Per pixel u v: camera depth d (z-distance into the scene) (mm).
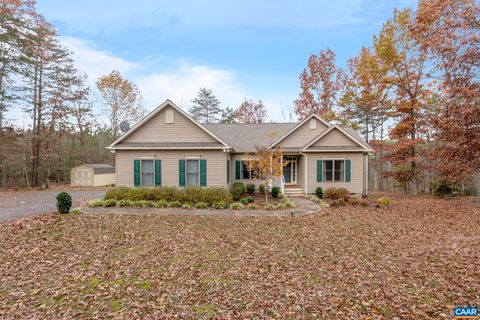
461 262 6125
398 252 6953
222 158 15383
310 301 4559
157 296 4742
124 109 33844
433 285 5098
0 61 22359
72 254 6805
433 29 15547
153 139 15609
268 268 5961
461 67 13734
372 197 18078
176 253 6902
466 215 11641
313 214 11680
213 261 6371
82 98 28812
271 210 12438
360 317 4078
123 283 5246
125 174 15344
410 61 21000
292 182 19656
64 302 4570
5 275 5609
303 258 6566
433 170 20000
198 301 4570
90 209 12320
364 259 6484
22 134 25266
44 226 9250
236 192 14914
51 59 25891
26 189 24156
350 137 16891
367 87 25875
